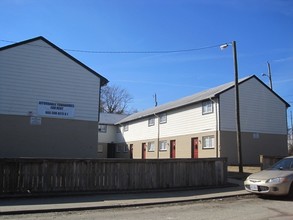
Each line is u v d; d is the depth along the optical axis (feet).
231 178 65.87
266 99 106.32
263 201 41.45
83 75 73.10
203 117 103.81
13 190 42.65
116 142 173.37
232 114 98.94
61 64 71.41
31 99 68.13
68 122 70.44
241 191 49.98
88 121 72.08
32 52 69.41
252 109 102.89
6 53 67.46
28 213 34.65
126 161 49.16
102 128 172.65
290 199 42.50
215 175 55.83
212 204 40.19
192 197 44.75
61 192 44.75
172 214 33.47
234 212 34.19
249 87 103.55
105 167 47.78
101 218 31.50
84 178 46.37
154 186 50.75
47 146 68.18
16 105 66.90
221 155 94.94
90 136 71.72
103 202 40.14
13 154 65.62
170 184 52.08
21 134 66.54
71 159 45.80
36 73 69.15
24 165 43.42
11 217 32.35
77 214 33.99
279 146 106.01
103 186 47.39
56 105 69.92
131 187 49.19
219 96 97.60
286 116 109.40
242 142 99.19
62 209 36.04
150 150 137.08
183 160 53.47
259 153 101.65
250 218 30.73
